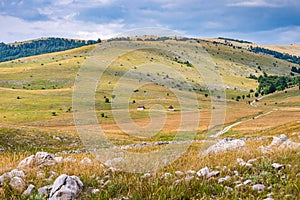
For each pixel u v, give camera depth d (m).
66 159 13.39
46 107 192.88
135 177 9.27
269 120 123.88
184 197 7.91
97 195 7.97
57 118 155.12
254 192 7.93
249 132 74.19
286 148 13.76
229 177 9.12
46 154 12.66
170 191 8.06
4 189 8.35
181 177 9.38
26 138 48.19
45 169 10.92
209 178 9.14
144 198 7.84
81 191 8.19
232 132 79.00
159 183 8.71
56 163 12.09
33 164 11.81
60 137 54.28
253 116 142.25
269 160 10.71
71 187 7.97
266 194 7.80
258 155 12.54
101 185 8.87
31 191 8.35
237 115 144.25
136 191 8.14
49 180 9.35
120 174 9.80
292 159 11.08
